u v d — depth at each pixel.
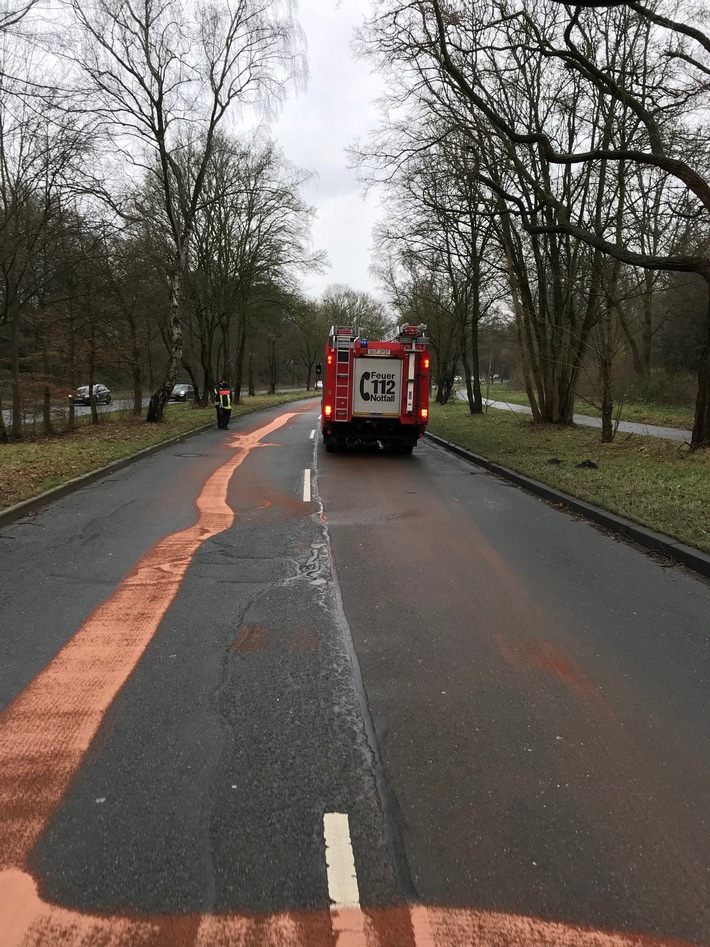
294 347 69.56
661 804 2.87
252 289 35.03
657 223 21.59
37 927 2.19
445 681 3.99
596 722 3.54
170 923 2.21
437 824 2.71
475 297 30.11
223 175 30.77
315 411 36.94
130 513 8.84
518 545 7.29
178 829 2.66
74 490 10.60
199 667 4.14
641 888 2.38
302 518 8.60
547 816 2.77
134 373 26.61
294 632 4.72
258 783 2.96
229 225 32.75
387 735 3.38
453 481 12.02
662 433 20.23
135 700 3.71
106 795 2.87
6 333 19.59
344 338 15.95
